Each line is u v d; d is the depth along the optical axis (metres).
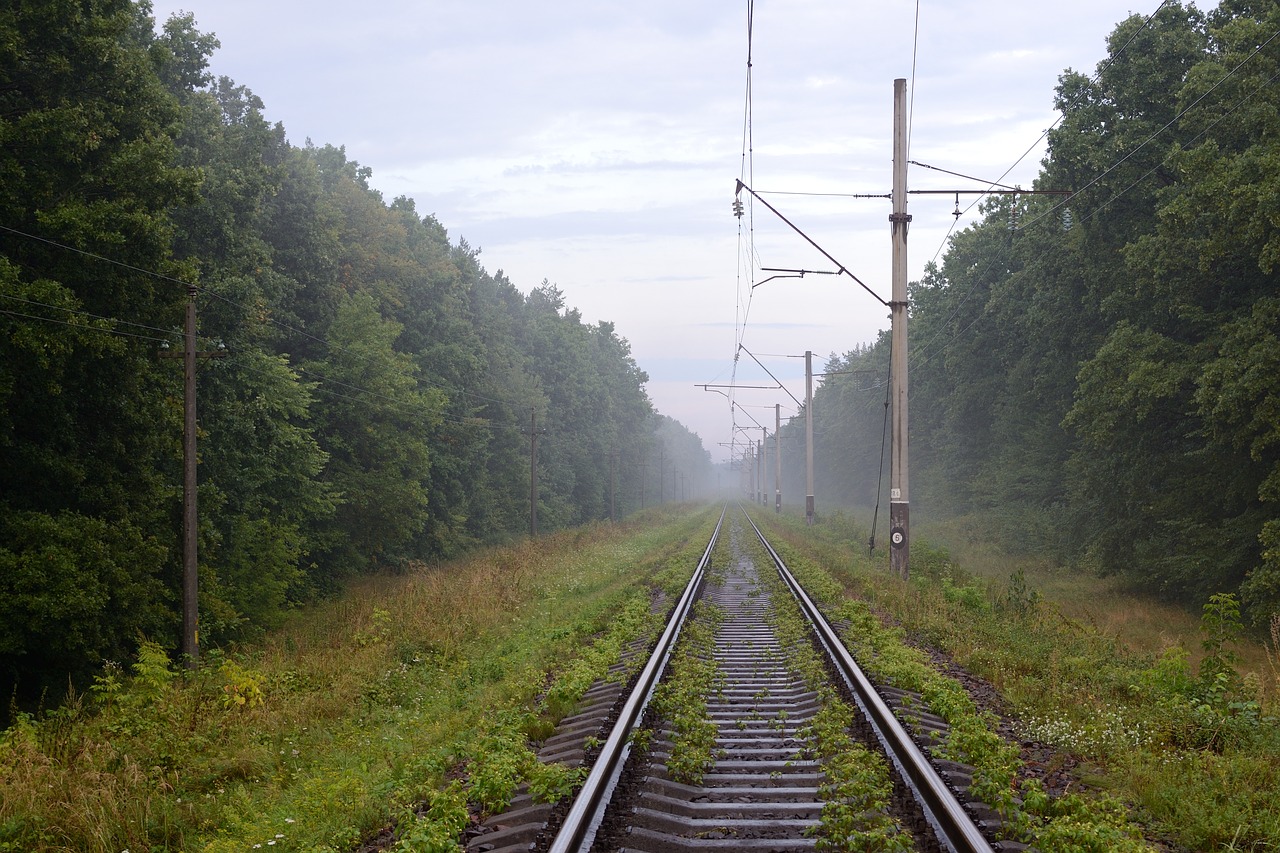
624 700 10.08
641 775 7.50
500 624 20.39
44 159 18.42
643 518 80.38
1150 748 8.23
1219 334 22.91
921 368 63.00
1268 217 18.59
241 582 27.73
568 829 5.72
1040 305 35.53
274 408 29.34
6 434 17.52
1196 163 20.95
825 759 7.82
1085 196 28.55
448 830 6.11
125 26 19.92
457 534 51.59
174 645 20.44
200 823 8.53
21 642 16.23
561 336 87.19
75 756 10.82
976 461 55.50
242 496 29.02
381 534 39.62
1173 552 25.50
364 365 38.53
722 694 10.84
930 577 24.06
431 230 63.59
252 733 11.63
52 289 16.64
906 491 23.86
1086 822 5.89
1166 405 24.89
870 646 13.45
